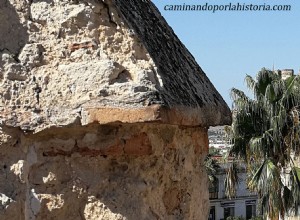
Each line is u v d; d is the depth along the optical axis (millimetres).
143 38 2941
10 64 2768
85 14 2822
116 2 2891
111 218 2865
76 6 2830
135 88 2711
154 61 2883
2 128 2746
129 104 2689
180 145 3232
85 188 2852
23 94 2760
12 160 2766
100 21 2848
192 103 3055
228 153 20219
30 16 2836
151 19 3348
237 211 37375
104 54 2811
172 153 3158
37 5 2840
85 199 2865
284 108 18906
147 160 2988
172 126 3119
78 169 2852
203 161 3602
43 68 2799
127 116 2688
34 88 2766
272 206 18938
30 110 2754
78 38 2822
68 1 2840
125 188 2908
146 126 2941
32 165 2797
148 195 2984
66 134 2824
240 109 19203
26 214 2770
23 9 2832
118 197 2889
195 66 3641
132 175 2938
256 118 19344
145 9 3361
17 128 2756
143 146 2939
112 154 2891
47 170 2811
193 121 3045
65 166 2838
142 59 2867
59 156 2832
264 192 18875
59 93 2760
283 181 19719
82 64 2773
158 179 3064
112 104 2703
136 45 2857
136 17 3092
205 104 3250
